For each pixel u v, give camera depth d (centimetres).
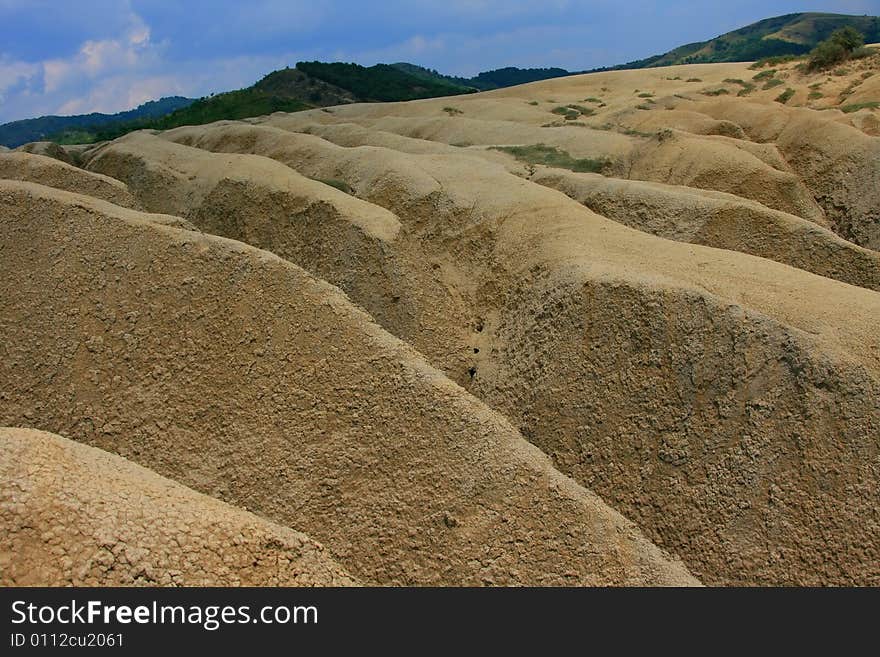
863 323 1212
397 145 3266
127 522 689
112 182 2150
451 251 1850
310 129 3941
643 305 1295
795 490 1086
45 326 1230
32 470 696
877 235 2494
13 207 1380
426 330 1612
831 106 3659
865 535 1035
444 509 977
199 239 1281
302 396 1114
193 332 1189
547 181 2439
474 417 1057
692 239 2053
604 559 930
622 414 1242
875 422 1080
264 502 1023
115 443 1104
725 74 4697
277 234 1958
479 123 3700
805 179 2786
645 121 3469
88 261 1287
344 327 1169
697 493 1142
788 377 1149
